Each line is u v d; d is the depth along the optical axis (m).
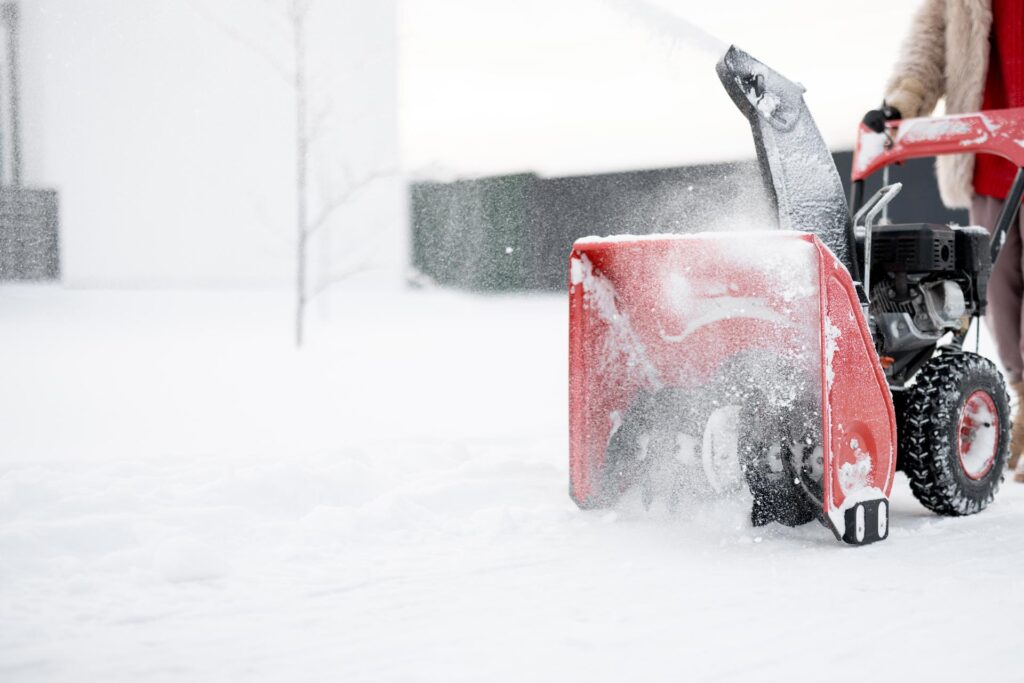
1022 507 3.22
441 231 8.22
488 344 7.93
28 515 2.68
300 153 7.68
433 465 3.54
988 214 3.96
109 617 2.05
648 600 2.18
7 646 1.88
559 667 1.79
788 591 2.25
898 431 3.03
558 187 7.45
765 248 2.66
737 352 2.98
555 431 4.48
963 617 2.06
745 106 2.86
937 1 4.07
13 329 7.22
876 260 3.14
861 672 1.76
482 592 2.24
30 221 4.65
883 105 3.88
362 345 7.66
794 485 2.87
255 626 2.01
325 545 2.61
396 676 1.75
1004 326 3.91
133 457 3.66
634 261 2.97
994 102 4.07
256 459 3.50
